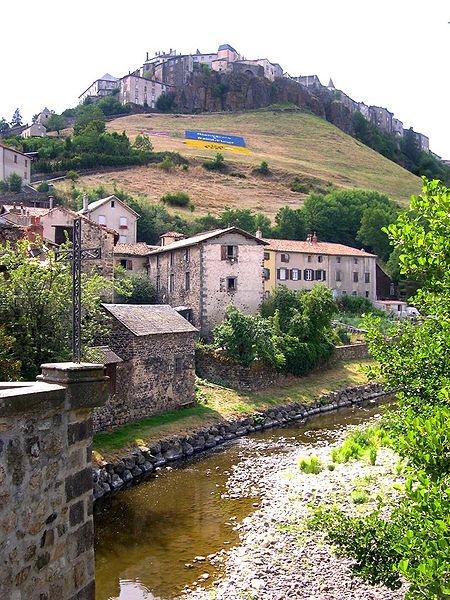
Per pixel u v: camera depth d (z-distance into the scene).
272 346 37.44
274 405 34.06
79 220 8.44
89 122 126.81
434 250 8.37
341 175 131.88
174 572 13.55
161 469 22.69
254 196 106.31
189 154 123.25
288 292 46.03
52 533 5.34
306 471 21.11
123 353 26.86
